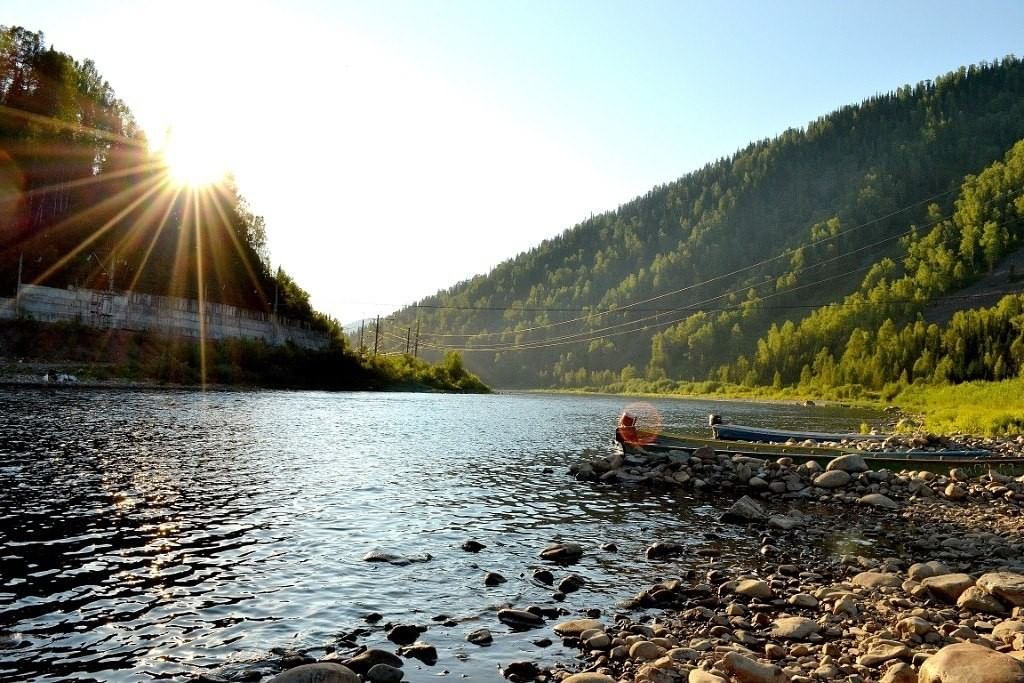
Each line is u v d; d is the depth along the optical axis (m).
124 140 94.69
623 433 26.16
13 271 72.06
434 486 20.27
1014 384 77.88
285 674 7.15
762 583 11.36
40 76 83.69
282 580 11.16
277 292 106.31
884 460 25.28
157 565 11.59
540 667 8.29
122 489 17.22
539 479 22.56
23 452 21.86
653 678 7.77
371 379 107.38
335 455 25.81
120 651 8.28
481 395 119.88
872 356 136.88
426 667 8.21
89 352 66.88
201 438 28.23
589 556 13.48
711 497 20.38
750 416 69.62
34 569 11.08
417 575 11.77
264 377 82.81
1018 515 17.75
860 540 15.29
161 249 93.50
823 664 8.27
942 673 7.12
